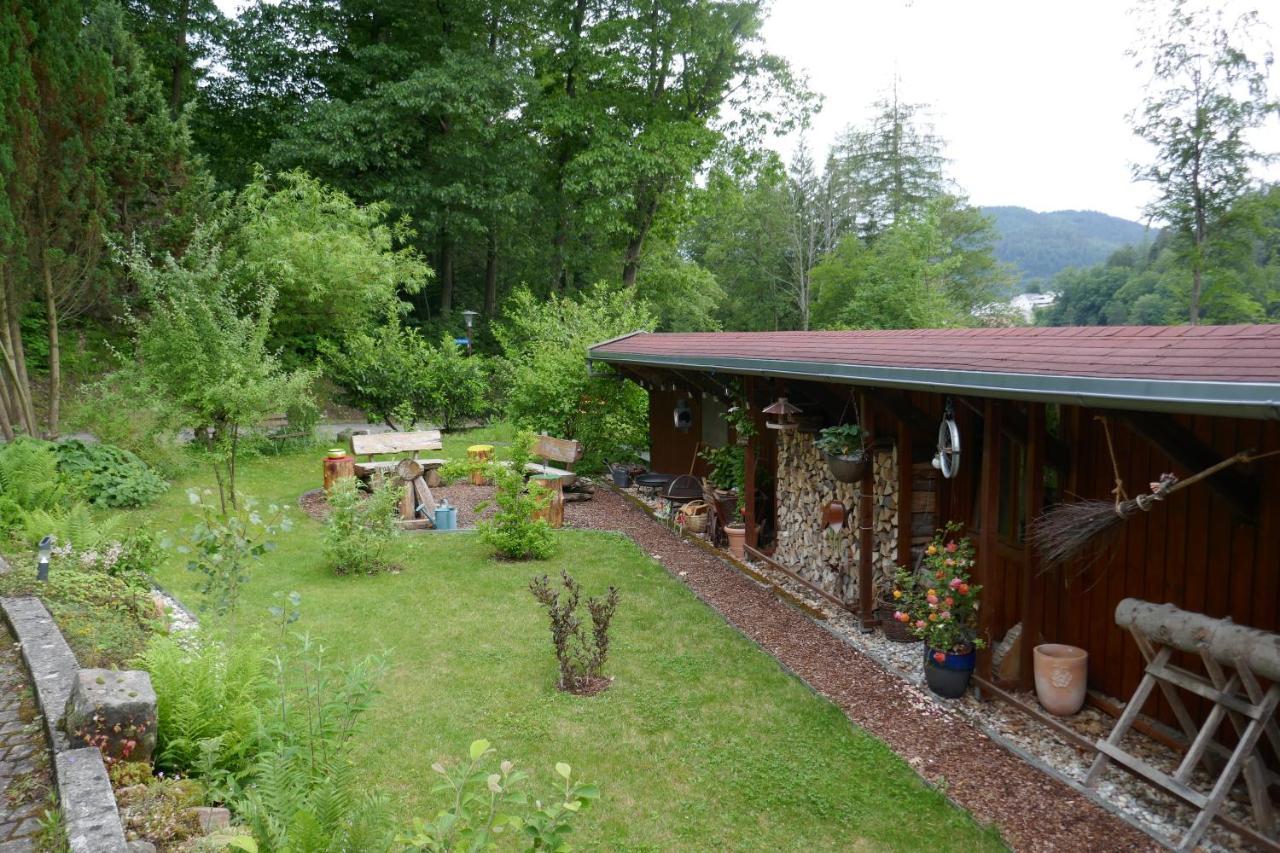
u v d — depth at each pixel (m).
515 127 23.89
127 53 13.55
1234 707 3.66
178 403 10.79
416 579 7.89
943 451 5.40
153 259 13.38
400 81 21.55
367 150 20.66
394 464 11.23
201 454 11.70
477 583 7.80
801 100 24.11
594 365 13.55
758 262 41.47
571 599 5.73
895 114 38.41
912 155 38.12
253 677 3.88
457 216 21.64
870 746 4.59
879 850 3.65
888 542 6.76
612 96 24.17
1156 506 4.54
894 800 4.05
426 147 22.78
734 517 9.49
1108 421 4.83
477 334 24.41
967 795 4.10
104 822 2.75
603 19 23.89
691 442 11.86
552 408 13.76
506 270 27.86
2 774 3.32
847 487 7.18
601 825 3.82
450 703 5.10
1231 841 3.62
